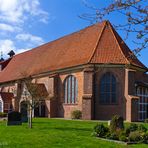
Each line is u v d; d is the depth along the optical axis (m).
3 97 70.88
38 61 69.56
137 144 21.98
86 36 59.38
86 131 28.92
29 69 69.94
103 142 21.89
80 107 52.09
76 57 55.66
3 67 88.81
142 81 53.72
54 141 21.80
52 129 30.61
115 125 25.81
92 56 51.47
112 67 50.34
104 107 50.56
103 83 50.91
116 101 50.22
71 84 54.78
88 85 50.44
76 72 53.66
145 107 53.31
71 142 21.48
